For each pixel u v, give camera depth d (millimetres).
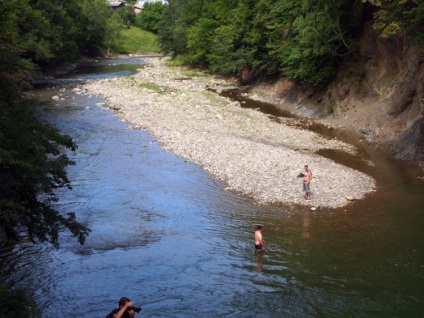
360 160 29234
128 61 95312
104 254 17344
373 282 15352
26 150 14648
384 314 13531
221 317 13398
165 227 19984
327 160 28875
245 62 57844
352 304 14086
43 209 15328
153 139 34094
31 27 57781
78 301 14094
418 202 22203
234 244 18391
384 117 34031
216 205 22312
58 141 15883
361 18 40281
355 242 18312
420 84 30172
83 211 21406
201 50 72812
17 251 17344
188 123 38250
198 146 31766
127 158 29688
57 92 53312
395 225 19766
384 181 25328
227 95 54250
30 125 15359
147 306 13883
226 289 14984
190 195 23594
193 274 15961
